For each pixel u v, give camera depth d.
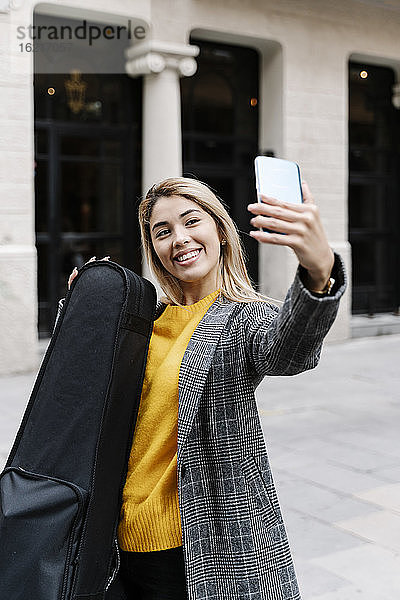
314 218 1.46
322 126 11.72
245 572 1.73
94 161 10.46
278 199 1.50
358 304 13.34
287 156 11.38
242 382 1.79
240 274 2.02
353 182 13.12
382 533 4.24
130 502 1.83
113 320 1.76
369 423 6.90
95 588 1.69
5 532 1.63
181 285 2.01
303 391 8.30
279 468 5.49
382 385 8.66
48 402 1.77
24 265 8.96
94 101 10.35
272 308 1.90
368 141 13.27
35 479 1.68
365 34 12.16
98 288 1.81
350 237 13.12
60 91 10.04
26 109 8.88
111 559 1.75
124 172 10.71
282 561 1.78
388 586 3.57
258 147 11.85
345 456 5.81
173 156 10.23
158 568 1.82
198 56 11.19
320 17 11.59
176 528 1.79
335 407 7.55
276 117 11.47
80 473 1.67
